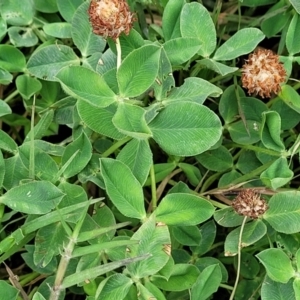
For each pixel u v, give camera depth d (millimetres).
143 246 154
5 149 177
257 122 190
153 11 217
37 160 170
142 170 164
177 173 201
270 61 171
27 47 219
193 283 163
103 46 190
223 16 216
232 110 193
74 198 169
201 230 182
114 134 164
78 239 151
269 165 182
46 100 201
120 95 159
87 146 170
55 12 211
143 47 156
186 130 162
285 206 166
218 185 191
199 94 168
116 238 167
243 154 193
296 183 202
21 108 221
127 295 159
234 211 171
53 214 161
